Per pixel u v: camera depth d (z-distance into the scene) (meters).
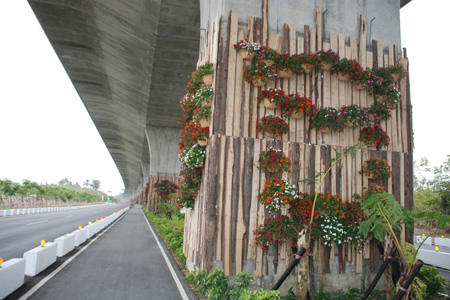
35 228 17.38
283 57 7.12
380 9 8.42
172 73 23.44
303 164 7.02
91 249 11.38
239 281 5.54
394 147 7.87
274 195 6.33
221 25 7.12
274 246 6.57
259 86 7.11
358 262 6.96
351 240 6.95
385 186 7.54
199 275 6.05
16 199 42.81
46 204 53.38
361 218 6.96
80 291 6.07
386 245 5.96
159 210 28.11
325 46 7.74
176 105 30.42
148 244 13.40
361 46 8.05
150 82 25.03
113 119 41.12
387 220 5.24
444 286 6.90
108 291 6.17
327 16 7.94
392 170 7.64
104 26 19.92
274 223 6.41
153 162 38.34
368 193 7.07
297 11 7.70
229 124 6.81
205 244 6.38
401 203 7.57
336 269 6.80
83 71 27.34
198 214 7.61
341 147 7.35
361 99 7.82
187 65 22.22
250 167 6.74
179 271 8.35
